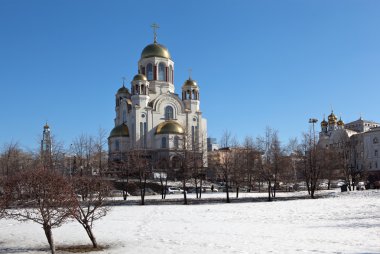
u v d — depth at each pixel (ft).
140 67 413.80
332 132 466.29
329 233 83.30
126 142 381.81
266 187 310.65
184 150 238.89
